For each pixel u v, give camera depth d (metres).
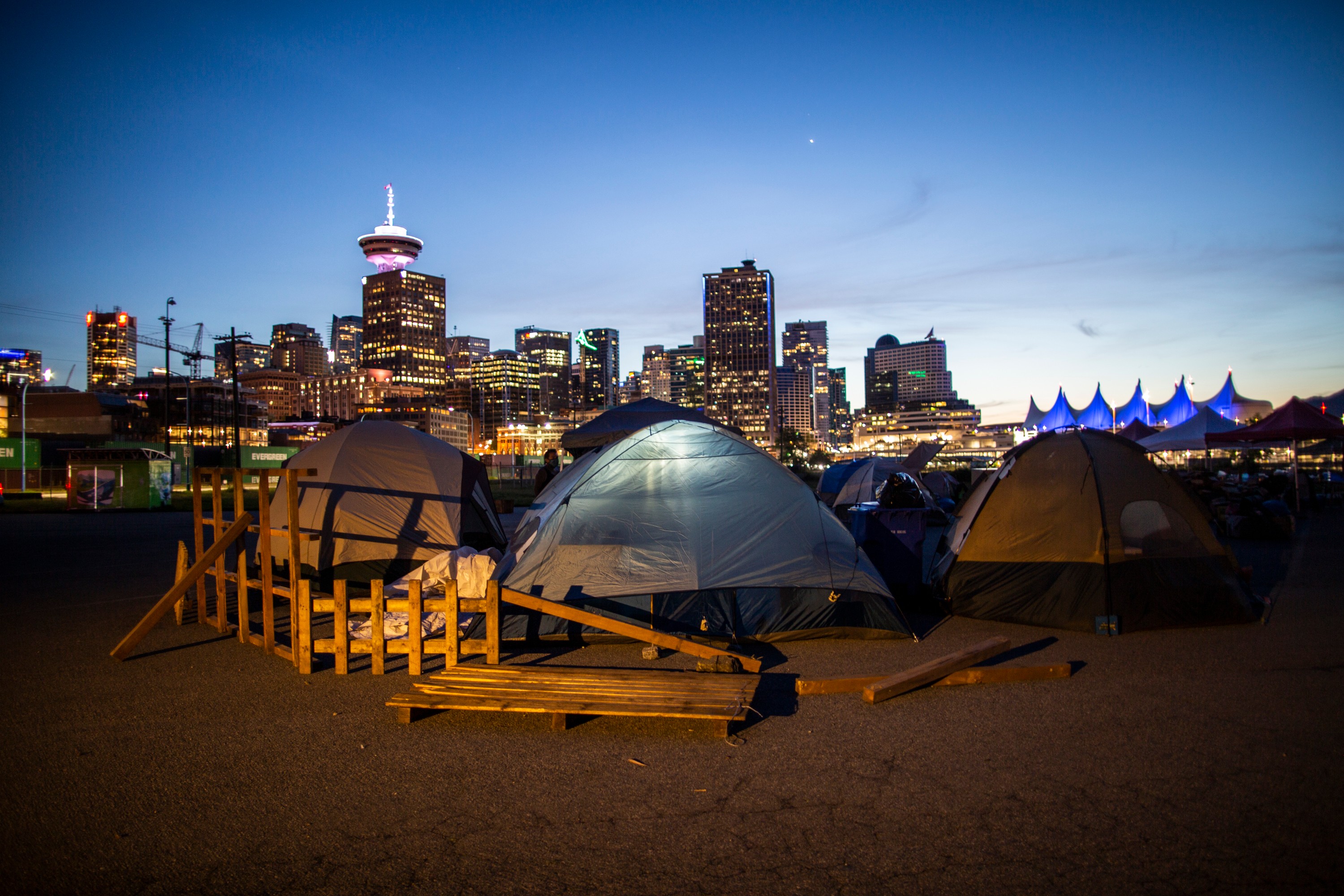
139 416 103.81
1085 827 3.70
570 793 4.17
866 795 4.09
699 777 4.36
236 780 4.38
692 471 8.12
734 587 7.42
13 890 3.28
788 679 6.26
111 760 4.69
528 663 6.78
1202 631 7.73
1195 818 3.79
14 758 4.73
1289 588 10.02
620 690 5.48
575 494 7.97
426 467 11.23
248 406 129.62
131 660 7.04
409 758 4.68
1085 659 6.73
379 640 6.54
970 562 8.63
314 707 5.66
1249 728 4.98
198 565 7.40
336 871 3.40
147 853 3.58
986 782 4.22
